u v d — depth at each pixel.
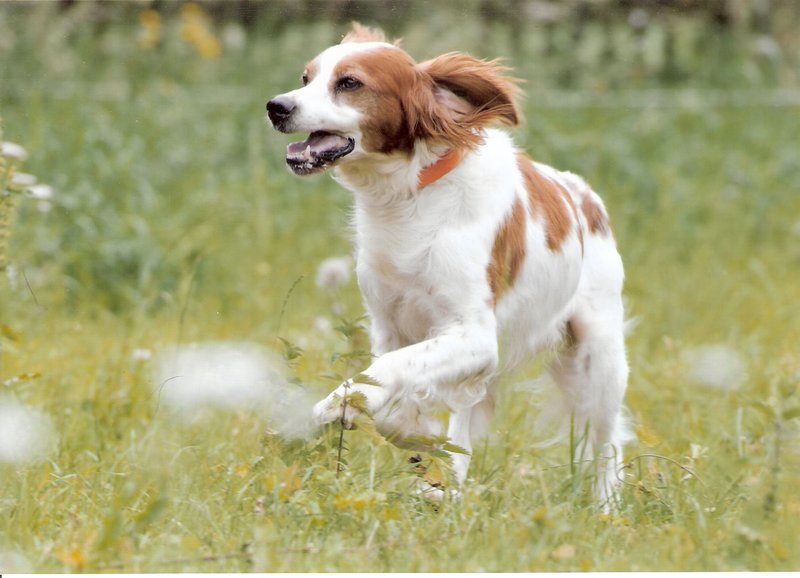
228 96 19.64
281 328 12.40
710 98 22.16
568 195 8.80
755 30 25.31
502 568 6.07
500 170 7.96
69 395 9.70
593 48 23.28
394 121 7.72
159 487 6.99
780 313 13.49
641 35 24.39
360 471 7.52
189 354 9.25
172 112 18.39
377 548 6.21
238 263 14.73
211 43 20.56
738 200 18.16
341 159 7.70
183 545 6.18
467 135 7.76
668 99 21.72
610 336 8.84
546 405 9.07
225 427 8.61
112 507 6.65
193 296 13.50
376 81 7.69
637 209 17.38
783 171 19.31
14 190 8.70
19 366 10.28
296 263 15.01
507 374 8.59
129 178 15.75
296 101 7.63
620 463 8.33
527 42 22.92
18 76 19.06
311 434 7.20
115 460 7.97
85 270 13.78
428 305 7.84
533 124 18.38
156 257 14.04
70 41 21.05
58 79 19.45
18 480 7.36
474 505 6.79
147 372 10.05
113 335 12.03
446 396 7.57
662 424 9.49
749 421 9.24
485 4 23.47
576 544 6.48
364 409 6.99
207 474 7.42
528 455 8.27
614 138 19.20
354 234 8.40
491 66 8.09
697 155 19.55
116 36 21.17
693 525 6.95
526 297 8.20
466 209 7.74
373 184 7.84
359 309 13.32
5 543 6.41
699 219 17.84
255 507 6.79
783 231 17.56
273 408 7.64
